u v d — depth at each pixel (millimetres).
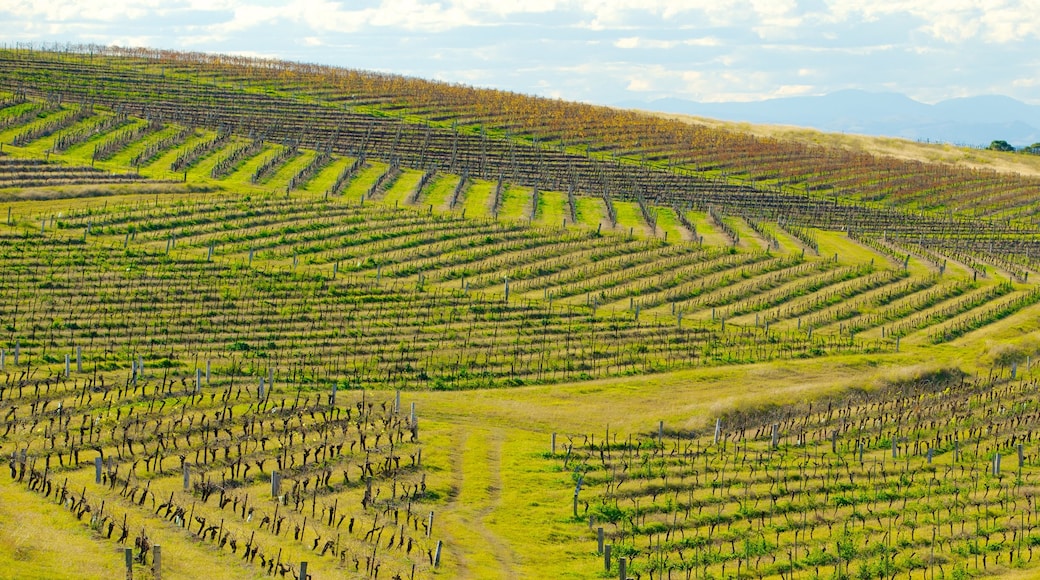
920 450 73250
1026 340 101812
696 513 58562
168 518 49125
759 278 123000
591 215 151125
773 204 179000
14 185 126250
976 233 167125
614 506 58594
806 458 69625
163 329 87062
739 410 78500
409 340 91125
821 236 151875
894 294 120688
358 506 55125
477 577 47969
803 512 60094
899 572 52562
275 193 140500
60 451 57719
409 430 69875
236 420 67188
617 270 120688
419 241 123000
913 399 84875
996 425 79250
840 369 93500
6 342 80312
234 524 49906
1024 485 67312
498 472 63656
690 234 143250
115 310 89812
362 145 192375
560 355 91375
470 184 167125
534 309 102188
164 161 160250
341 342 89188
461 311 99562
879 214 177625
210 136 181625
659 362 92375
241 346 85750
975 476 68312
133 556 43062
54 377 73000
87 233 110312
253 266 106375
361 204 139125
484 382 84625
